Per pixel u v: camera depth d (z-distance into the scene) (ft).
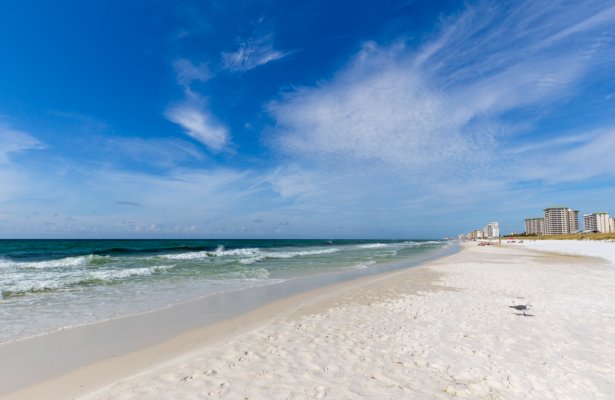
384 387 15.46
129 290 42.75
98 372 18.02
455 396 14.78
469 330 24.23
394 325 25.70
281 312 30.81
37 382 16.81
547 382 16.08
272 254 121.08
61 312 31.19
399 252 146.10
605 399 14.60
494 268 65.57
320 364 17.92
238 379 15.81
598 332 23.45
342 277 55.93
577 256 103.55
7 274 56.13
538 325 25.25
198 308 33.06
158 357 20.20
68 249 135.33
